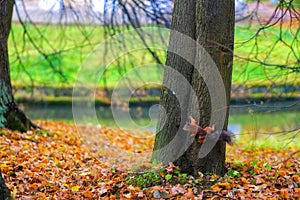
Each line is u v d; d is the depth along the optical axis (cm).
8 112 769
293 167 580
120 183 509
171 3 897
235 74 866
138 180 502
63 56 1397
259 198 462
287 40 736
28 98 1462
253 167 553
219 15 490
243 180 501
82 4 974
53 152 666
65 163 609
